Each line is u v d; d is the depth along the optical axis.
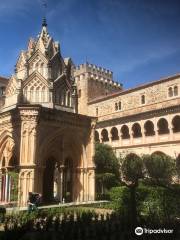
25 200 30.75
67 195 39.16
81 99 76.88
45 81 37.03
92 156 38.28
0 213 23.50
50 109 34.59
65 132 36.34
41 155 33.31
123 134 62.31
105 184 40.75
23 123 32.28
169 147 52.84
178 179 27.14
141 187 27.48
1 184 33.53
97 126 66.31
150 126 58.75
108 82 82.25
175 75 55.25
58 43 40.09
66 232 17.12
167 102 55.41
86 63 77.62
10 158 35.50
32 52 38.38
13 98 37.78
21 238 16.97
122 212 24.69
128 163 27.97
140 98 61.41
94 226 18.48
